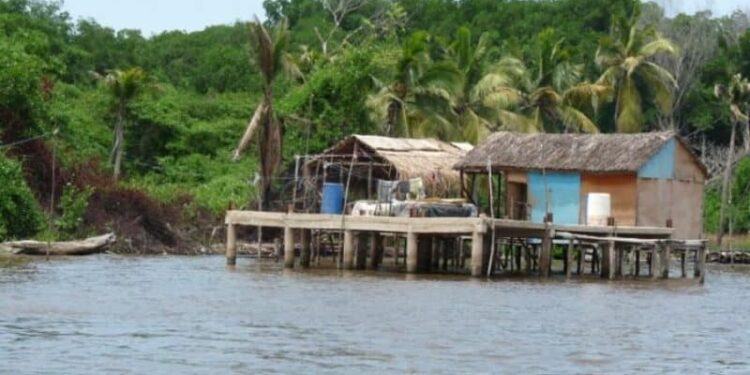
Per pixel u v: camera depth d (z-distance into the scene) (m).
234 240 59.03
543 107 85.81
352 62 80.31
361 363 30.06
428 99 77.62
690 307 44.50
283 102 80.50
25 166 67.62
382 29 98.19
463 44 82.75
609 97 86.06
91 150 77.00
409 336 34.56
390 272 56.44
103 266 57.06
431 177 61.62
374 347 32.44
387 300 43.56
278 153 71.06
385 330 35.66
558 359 31.42
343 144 63.94
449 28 109.88
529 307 42.53
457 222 52.81
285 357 30.66
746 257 79.31
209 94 96.75
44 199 68.12
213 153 86.06
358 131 79.44
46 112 70.06
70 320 36.22
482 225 52.12
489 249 55.53
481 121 79.56
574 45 105.69
